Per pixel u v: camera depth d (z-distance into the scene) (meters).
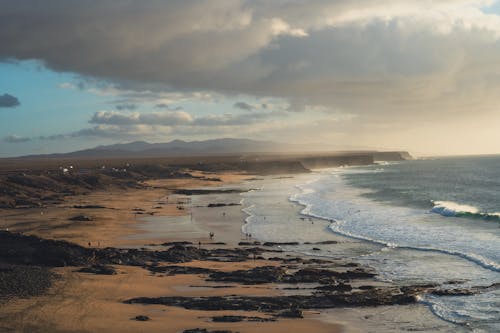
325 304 32.72
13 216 75.81
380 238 55.53
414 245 51.03
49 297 33.03
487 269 40.72
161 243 54.62
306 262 45.00
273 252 49.81
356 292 35.19
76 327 27.62
